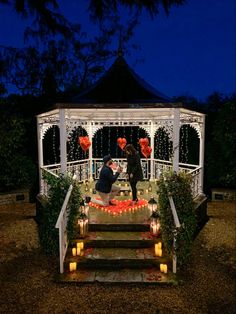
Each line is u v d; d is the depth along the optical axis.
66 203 6.94
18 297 5.75
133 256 6.84
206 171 14.54
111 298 5.66
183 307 5.41
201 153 10.91
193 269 6.92
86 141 11.34
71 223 7.25
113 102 8.11
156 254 6.88
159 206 7.38
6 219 10.98
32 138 15.67
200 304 5.52
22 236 9.12
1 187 13.66
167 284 6.14
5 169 13.54
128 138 16.86
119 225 7.73
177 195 7.12
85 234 7.47
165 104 7.86
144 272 6.56
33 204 13.33
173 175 7.45
